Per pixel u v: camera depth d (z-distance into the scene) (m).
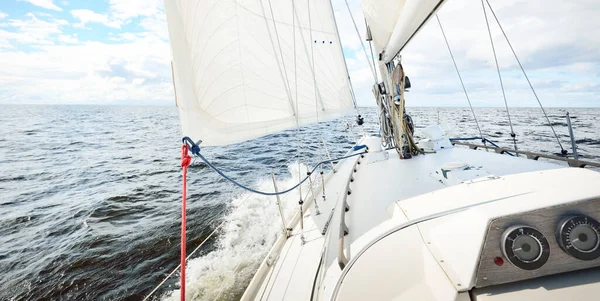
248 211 6.05
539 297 0.84
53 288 4.68
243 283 3.71
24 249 6.11
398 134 3.18
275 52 2.26
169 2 1.43
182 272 1.02
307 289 1.75
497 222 0.92
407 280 0.99
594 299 0.80
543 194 0.99
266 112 2.16
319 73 3.10
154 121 55.56
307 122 2.72
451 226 1.09
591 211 0.88
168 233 5.95
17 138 29.05
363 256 1.12
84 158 17.31
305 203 3.21
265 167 10.47
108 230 6.54
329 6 3.44
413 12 1.60
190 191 8.74
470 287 0.90
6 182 12.31
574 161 2.12
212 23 1.78
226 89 1.86
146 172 12.48
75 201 9.16
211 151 15.26
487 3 2.30
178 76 1.44
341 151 11.77
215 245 4.87
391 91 3.22
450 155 3.03
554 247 0.89
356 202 2.09
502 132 17.36
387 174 2.59
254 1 2.12
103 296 4.33
